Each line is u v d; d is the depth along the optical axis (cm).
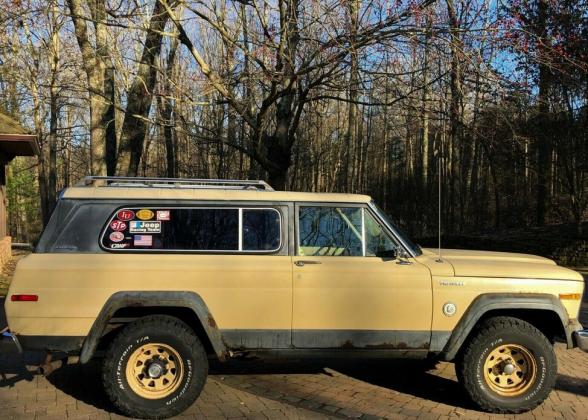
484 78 895
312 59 934
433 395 520
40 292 444
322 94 1185
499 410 473
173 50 1466
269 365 604
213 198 478
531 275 486
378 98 1052
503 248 1823
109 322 457
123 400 441
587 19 1092
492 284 478
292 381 552
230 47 1007
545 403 505
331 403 492
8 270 1378
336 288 467
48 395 500
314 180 3659
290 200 484
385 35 869
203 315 452
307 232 482
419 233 3033
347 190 3381
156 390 452
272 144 1124
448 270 478
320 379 560
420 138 3325
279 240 476
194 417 453
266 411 470
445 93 971
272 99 997
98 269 449
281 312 463
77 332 446
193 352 450
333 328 468
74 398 493
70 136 3112
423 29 855
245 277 460
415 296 472
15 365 588
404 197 3462
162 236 467
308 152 3456
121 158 1260
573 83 1144
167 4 994
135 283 451
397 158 4097
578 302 493
